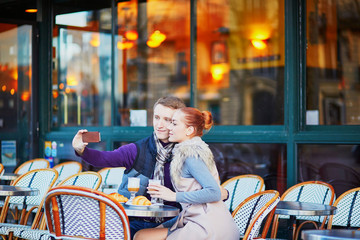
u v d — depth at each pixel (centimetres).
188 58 711
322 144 589
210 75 691
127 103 755
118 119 759
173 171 356
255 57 660
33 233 486
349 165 577
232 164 646
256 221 360
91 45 792
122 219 330
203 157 351
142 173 396
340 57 612
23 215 589
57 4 822
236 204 527
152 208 362
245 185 529
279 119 637
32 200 595
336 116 607
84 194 326
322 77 611
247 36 667
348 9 612
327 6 615
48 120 828
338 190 581
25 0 834
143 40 748
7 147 838
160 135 392
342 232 302
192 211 350
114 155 391
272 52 648
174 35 723
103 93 779
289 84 609
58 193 330
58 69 821
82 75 800
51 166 810
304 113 606
